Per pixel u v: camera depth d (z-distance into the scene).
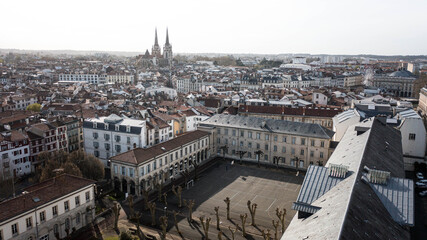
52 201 86.19
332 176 75.88
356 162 80.19
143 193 109.31
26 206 80.50
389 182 71.62
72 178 96.62
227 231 95.94
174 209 109.38
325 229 53.28
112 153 148.62
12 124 165.38
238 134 162.12
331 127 193.25
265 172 144.62
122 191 121.12
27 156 138.50
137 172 116.19
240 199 117.00
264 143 156.75
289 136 150.62
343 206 57.84
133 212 102.62
